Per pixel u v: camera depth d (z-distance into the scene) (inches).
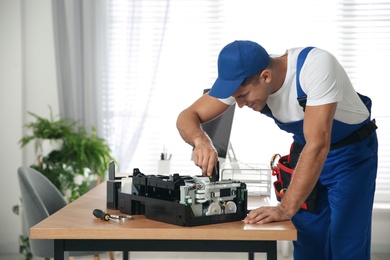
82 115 206.4
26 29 210.8
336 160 110.7
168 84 213.6
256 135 213.3
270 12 211.2
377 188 211.9
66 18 204.1
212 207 89.8
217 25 212.2
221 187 91.1
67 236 88.1
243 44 90.4
